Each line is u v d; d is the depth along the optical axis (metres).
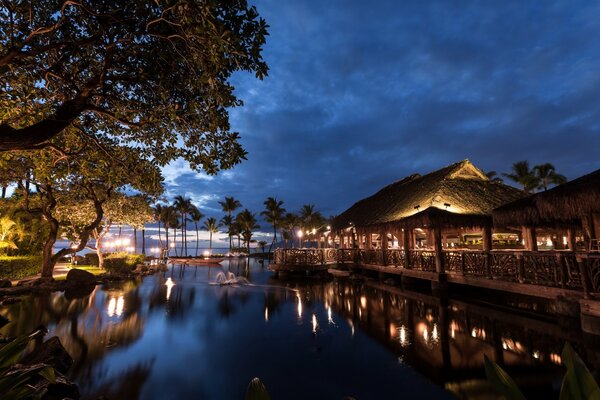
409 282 16.09
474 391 5.41
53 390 4.64
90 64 5.62
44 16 5.09
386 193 25.30
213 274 25.98
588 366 5.89
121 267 23.97
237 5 4.41
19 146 4.07
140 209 23.66
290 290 17.03
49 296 13.91
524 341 7.59
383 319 10.38
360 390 5.55
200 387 5.75
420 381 5.82
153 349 7.69
